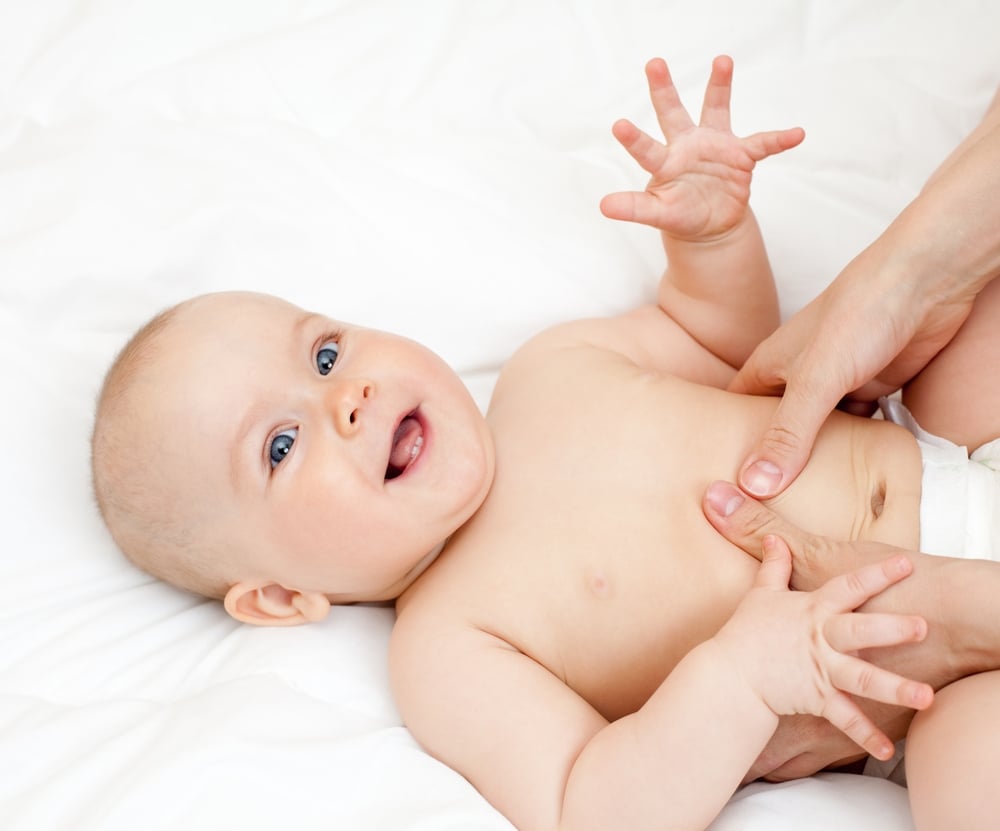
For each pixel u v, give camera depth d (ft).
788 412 4.53
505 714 4.36
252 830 3.86
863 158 6.11
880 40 6.42
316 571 4.80
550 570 4.72
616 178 6.22
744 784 4.49
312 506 4.61
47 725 4.41
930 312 4.50
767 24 6.49
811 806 4.05
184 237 5.88
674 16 6.56
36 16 6.66
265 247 5.96
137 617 5.11
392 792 4.08
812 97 6.25
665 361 5.67
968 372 4.66
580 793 4.06
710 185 5.13
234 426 4.70
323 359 4.95
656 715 3.99
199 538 4.86
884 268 4.41
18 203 5.95
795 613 3.90
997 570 3.79
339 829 3.93
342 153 6.17
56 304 5.75
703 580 4.52
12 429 5.38
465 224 6.01
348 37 6.63
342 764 4.15
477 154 6.24
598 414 5.09
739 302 5.54
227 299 5.07
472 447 4.79
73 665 4.82
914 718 3.83
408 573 5.01
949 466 4.50
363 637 4.95
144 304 5.84
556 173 6.20
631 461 4.88
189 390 4.73
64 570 5.19
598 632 4.61
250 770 4.03
